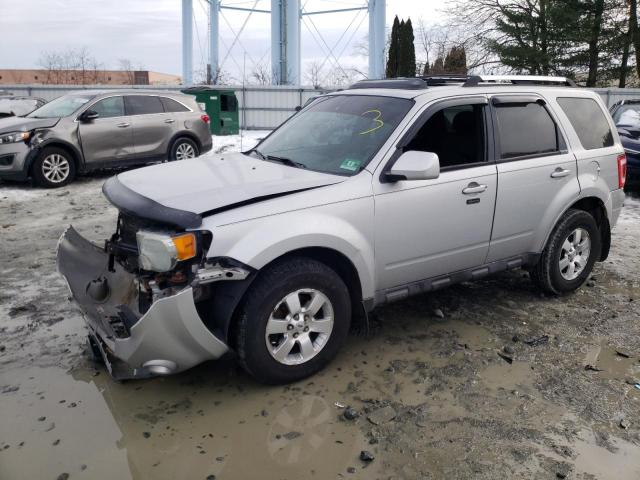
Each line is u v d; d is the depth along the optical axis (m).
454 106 4.23
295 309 3.49
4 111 14.88
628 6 24.41
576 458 2.98
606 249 5.49
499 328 4.52
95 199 9.35
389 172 3.80
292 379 3.61
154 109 11.89
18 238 6.83
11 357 3.92
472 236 4.31
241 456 2.96
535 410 3.40
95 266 4.24
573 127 5.03
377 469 2.88
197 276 3.12
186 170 4.01
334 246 3.54
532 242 4.80
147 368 3.22
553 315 4.78
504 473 2.86
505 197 4.44
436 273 4.24
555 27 23.95
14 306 4.75
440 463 2.93
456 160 4.24
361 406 3.41
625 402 3.50
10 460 2.88
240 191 3.44
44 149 10.17
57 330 4.32
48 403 3.39
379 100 4.32
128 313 3.49
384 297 4.00
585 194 4.99
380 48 30.72
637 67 25.28
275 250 3.29
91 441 3.05
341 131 4.22
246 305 3.33
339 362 3.93
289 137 4.54
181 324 3.11
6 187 10.32
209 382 3.67
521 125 4.65
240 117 25.11
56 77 40.47
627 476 2.85
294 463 2.91
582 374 3.83
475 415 3.34
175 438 3.09
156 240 3.14
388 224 3.81
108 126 11.03
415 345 4.20
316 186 3.58
